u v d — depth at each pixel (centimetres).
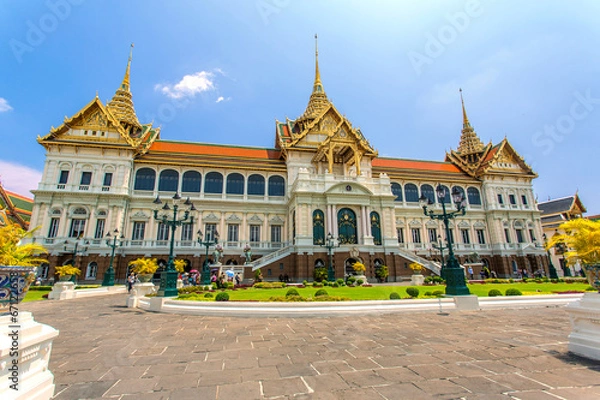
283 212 4456
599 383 511
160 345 829
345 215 3900
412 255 3950
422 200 1728
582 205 6325
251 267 3438
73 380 565
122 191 3962
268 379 563
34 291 2869
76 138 4041
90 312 1528
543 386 504
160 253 3947
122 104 5012
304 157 4547
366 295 1862
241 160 4666
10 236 1180
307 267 3547
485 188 5334
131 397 489
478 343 800
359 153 4322
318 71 6066
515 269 5003
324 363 653
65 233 3709
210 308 1402
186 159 4419
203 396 491
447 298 1465
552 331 941
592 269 689
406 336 899
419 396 475
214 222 4253
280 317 1305
